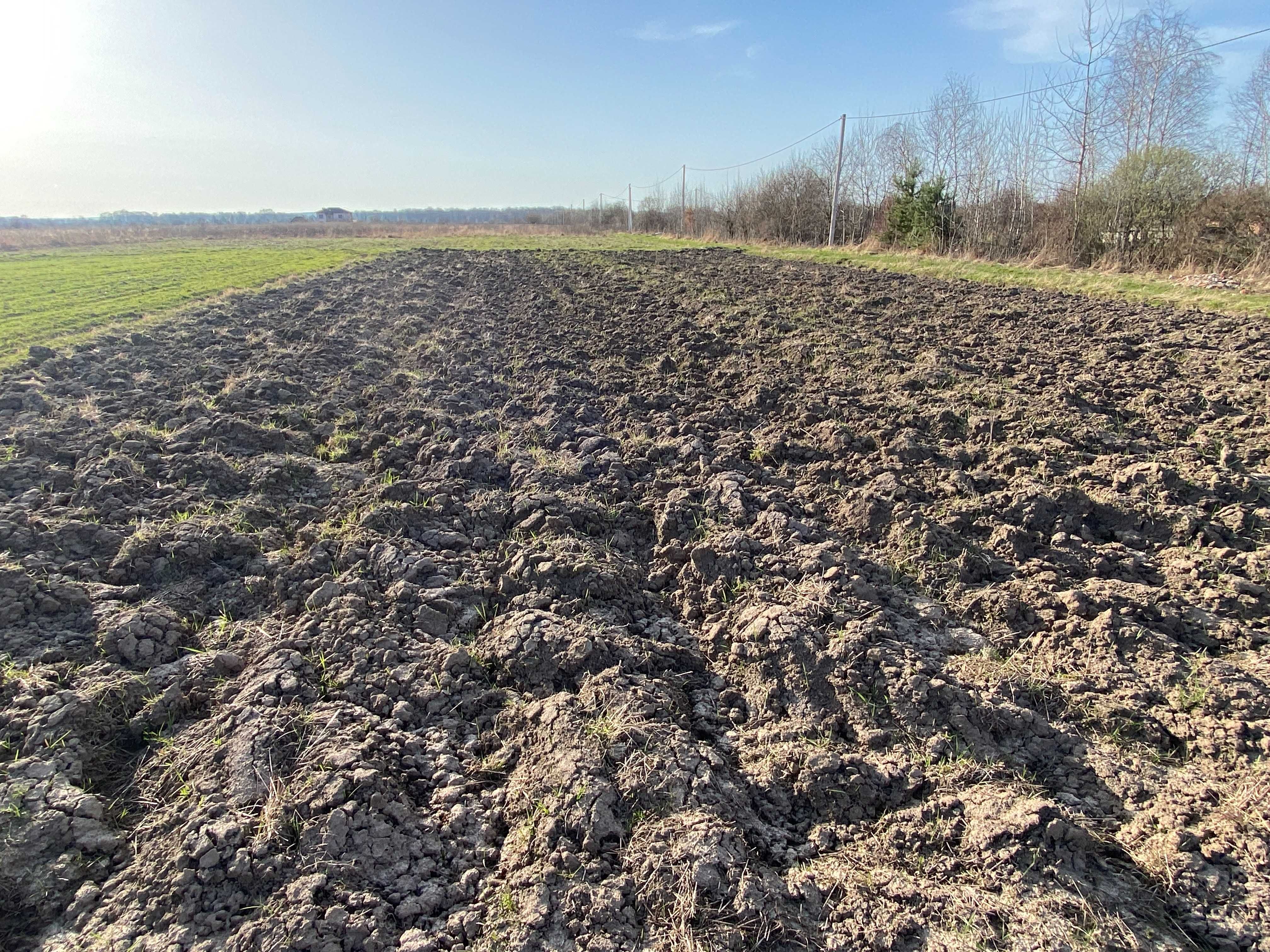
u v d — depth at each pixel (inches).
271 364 355.6
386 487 225.9
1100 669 153.6
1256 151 759.1
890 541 205.9
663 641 169.2
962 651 163.5
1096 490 228.7
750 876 106.1
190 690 145.3
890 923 101.9
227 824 111.5
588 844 110.7
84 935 99.3
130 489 217.0
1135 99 888.9
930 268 791.7
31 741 126.7
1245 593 177.8
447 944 98.5
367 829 113.1
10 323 436.8
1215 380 330.3
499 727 139.4
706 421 304.5
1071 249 845.2
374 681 147.9
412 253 1009.5
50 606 163.3
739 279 725.9
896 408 308.2
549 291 650.8
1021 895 103.7
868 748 134.8
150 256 1000.9
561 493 228.1
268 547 197.5
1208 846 109.8
